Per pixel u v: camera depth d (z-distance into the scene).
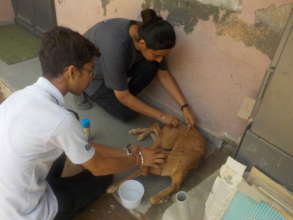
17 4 3.51
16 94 1.09
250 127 1.13
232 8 1.54
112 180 1.64
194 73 1.93
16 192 1.09
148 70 1.94
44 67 1.04
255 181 1.12
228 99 1.83
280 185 1.05
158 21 1.52
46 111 1.01
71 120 1.04
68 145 1.08
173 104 2.21
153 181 1.74
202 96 1.98
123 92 1.82
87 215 1.54
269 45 1.48
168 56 2.02
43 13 3.12
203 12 1.67
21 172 1.07
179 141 1.74
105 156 1.29
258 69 1.59
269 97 1.02
